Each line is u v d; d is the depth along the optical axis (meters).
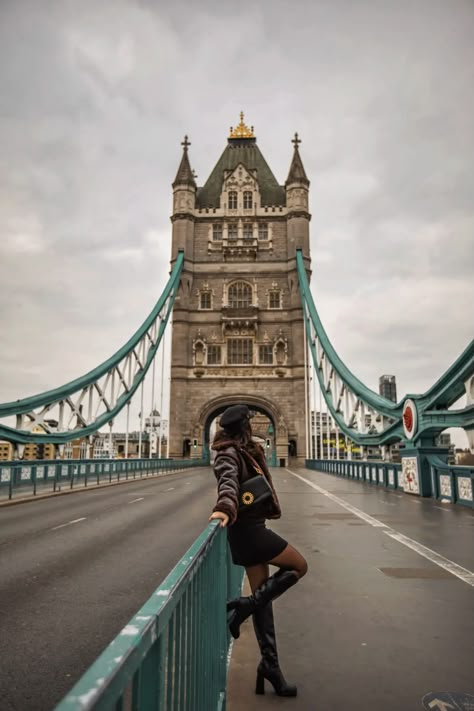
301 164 71.00
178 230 68.81
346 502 18.67
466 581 7.40
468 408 18.09
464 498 17.41
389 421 30.83
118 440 113.62
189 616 2.63
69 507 17.47
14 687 4.19
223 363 65.00
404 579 7.50
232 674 4.45
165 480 33.97
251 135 77.62
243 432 3.98
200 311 67.12
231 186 71.38
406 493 22.55
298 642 5.06
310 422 62.47
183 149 72.69
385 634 5.27
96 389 46.78
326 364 55.72
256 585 3.92
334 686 4.12
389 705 3.81
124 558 9.23
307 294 62.94
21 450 33.22
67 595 6.87
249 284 68.12
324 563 8.56
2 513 15.86
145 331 57.09
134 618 1.73
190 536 11.59
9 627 5.60
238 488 3.64
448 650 4.85
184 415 63.78
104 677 1.27
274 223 70.31
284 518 14.25
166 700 2.08
